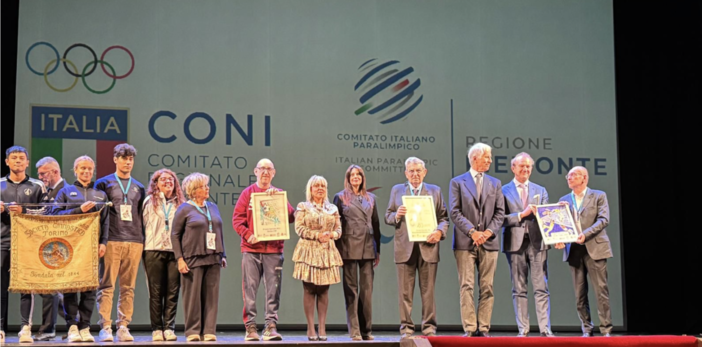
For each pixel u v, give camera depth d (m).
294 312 8.12
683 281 8.86
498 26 8.80
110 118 7.94
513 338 6.15
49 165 6.67
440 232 6.44
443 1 8.71
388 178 8.44
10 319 7.57
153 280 6.17
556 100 8.84
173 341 6.01
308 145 8.31
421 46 8.62
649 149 9.01
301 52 8.38
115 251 6.12
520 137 8.72
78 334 5.92
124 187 6.23
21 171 6.07
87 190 6.11
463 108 8.64
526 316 6.70
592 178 8.83
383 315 8.29
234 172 8.15
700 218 8.80
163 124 8.04
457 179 6.74
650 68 9.08
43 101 7.81
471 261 6.62
